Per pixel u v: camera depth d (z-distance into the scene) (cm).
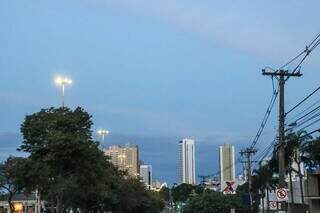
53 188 4316
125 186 8731
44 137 4169
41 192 4634
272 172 8181
